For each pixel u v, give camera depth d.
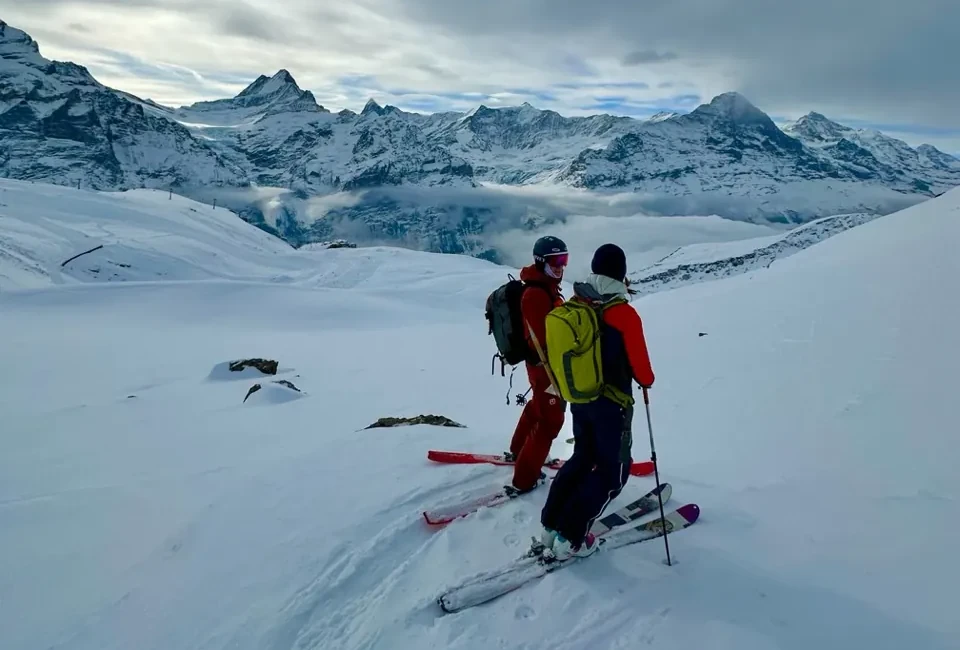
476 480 5.23
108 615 3.93
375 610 3.72
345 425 10.45
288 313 53.25
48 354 23.16
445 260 122.00
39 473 7.76
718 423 6.84
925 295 10.72
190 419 11.98
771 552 3.88
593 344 3.75
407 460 5.73
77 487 6.95
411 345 28.47
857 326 9.79
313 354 25.50
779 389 7.55
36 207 104.06
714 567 3.75
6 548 4.95
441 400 13.20
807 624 3.20
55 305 47.88
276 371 19.25
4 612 4.05
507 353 4.62
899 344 8.17
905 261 15.44
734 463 5.47
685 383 8.98
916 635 3.04
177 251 100.88
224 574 4.18
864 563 3.64
